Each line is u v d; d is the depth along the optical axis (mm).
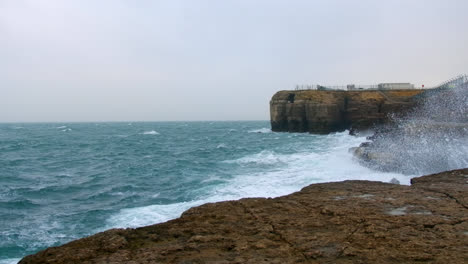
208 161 28281
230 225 5887
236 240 5152
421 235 5195
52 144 54062
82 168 27891
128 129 126562
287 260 4402
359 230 5500
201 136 73438
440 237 5102
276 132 69000
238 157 29672
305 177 16953
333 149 31844
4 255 10086
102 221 12906
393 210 6633
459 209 6609
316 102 58094
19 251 10398
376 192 8398
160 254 4656
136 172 24609
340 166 20281
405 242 4922
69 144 54031
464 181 10227
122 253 4719
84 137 74500
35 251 10406
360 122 49969
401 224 5730
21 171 26156
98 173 24906
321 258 4453
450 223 5738
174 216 12531
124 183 20469
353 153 23641
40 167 28578
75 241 5262
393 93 57656
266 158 26625
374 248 4742
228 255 4598
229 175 20031
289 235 5328
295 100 62781
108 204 15492
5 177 23266
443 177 11094
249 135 70375
